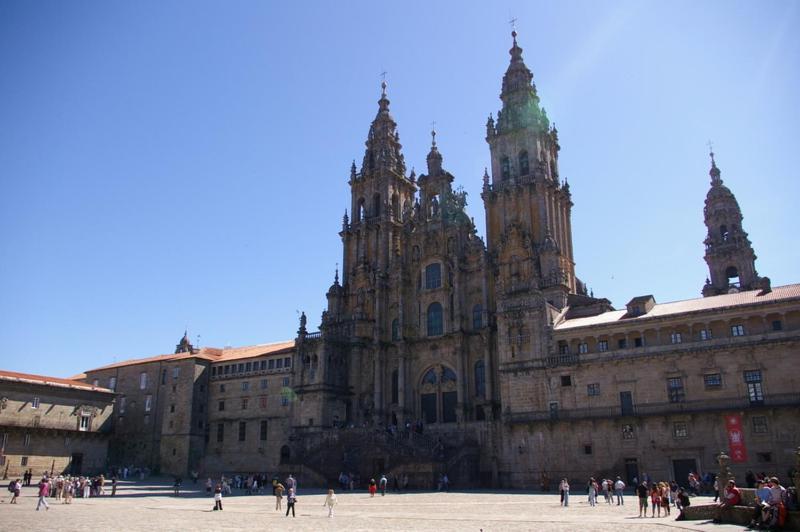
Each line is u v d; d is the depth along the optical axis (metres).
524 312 78.38
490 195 97.62
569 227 98.94
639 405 67.94
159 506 53.72
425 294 98.44
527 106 99.19
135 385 116.75
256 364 108.50
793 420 59.69
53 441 96.88
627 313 73.81
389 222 107.75
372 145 117.12
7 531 34.91
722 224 113.31
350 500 57.84
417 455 75.94
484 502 53.38
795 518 30.75
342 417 98.19
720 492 40.19
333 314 106.00
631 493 63.94
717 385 64.38
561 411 72.81
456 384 91.62
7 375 92.81
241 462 104.38
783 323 62.34
